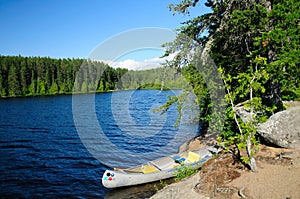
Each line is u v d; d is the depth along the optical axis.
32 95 62.28
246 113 9.55
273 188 6.89
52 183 12.40
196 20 13.51
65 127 26.05
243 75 8.33
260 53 10.43
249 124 8.10
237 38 11.30
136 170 11.55
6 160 15.79
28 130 24.67
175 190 8.55
